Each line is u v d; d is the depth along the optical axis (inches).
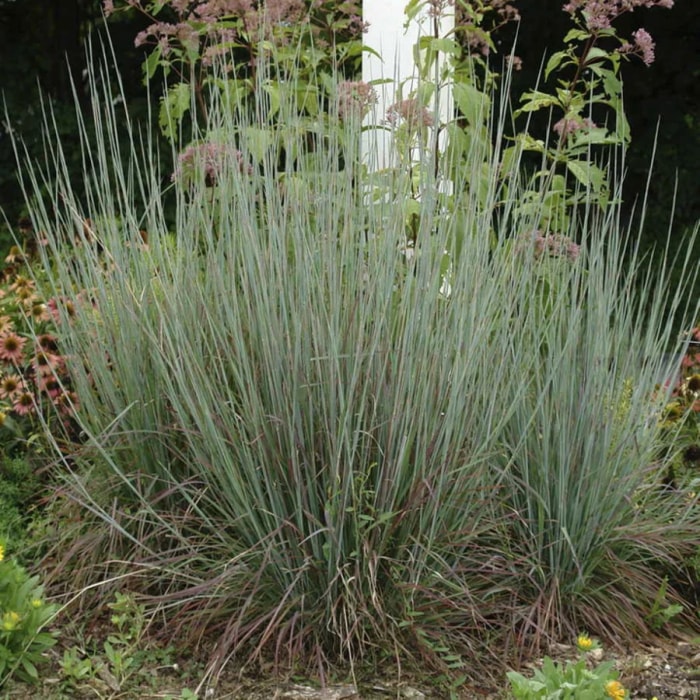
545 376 144.1
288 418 120.4
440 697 120.5
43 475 170.7
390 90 185.0
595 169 158.2
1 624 119.6
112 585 138.0
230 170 138.9
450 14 162.7
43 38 357.4
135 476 138.4
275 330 122.7
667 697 123.9
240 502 128.3
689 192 335.6
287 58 161.8
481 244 132.6
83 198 339.9
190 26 168.2
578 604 138.5
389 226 128.8
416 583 125.7
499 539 141.4
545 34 337.7
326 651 127.3
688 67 339.3
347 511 123.0
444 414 126.4
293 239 131.6
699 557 147.6
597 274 143.1
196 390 125.0
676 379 166.9
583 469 137.8
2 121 347.9
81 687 121.6
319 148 135.2
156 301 133.4
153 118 338.0
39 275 204.2
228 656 123.3
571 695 108.1
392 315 129.1
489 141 147.3
